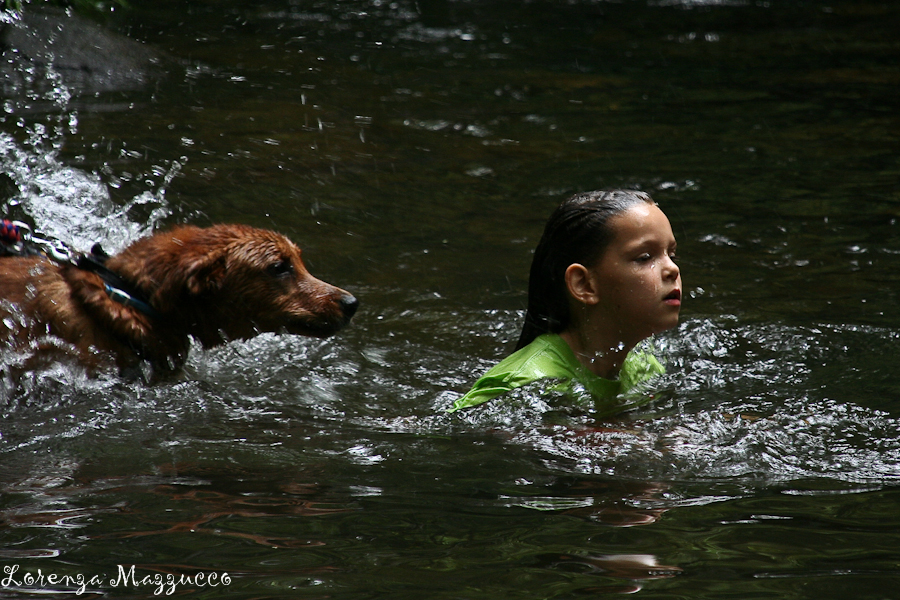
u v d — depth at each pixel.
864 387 6.93
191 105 15.70
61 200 10.88
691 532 4.62
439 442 6.08
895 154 14.09
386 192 12.62
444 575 4.21
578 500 5.07
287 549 4.49
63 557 4.42
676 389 7.04
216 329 7.81
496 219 11.73
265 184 12.48
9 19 16.56
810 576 4.14
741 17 27.70
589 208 6.71
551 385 6.69
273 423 6.60
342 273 10.02
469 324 8.90
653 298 6.59
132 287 7.59
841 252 10.29
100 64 16.64
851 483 5.26
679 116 16.77
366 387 7.52
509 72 20.30
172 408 6.92
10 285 7.39
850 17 27.44
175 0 25.19
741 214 11.66
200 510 4.99
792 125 16.00
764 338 8.02
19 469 5.67
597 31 25.52
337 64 20.11
